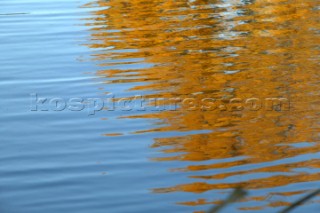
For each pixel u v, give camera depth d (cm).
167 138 1003
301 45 1423
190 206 802
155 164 920
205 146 973
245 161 923
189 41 1464
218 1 1819
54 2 1838
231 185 855
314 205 798
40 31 1562
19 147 990
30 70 1311
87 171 905
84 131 1037
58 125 1065
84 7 1772
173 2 1814
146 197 830
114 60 1352
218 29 1552
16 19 1664
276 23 1597
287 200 810
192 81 1229
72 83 1237
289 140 985
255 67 1296
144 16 1675
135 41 1472
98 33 1537
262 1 1809
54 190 855
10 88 1225
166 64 1321
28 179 888
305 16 1652
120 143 989
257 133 1013
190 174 888
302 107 1106
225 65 1311
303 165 904
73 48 1434
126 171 902
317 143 972
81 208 808
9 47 1452
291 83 1210
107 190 851
